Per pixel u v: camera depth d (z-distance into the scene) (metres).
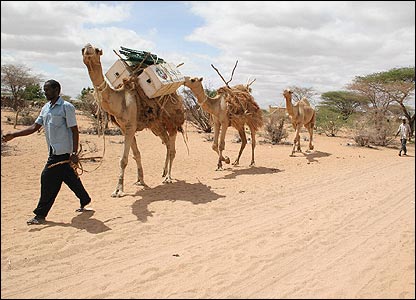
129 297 4.57
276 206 8.79
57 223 7.20
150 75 9.31
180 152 18.36
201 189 10.24
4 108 39.16
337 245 6.28
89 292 4.72
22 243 6.21
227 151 19.39
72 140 7.31
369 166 15.65
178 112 10.55
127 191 9.78
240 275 5.15
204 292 4.69
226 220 7.69
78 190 7.68
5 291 4.75
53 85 7.09
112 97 8.79
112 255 5.92
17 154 15.42
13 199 8.92
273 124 24.78
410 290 4.72
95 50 8.05
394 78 37.91
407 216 7.95
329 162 16.52
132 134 9.27
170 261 5.61
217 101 13.05
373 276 5.11
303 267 5.42
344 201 9.19
